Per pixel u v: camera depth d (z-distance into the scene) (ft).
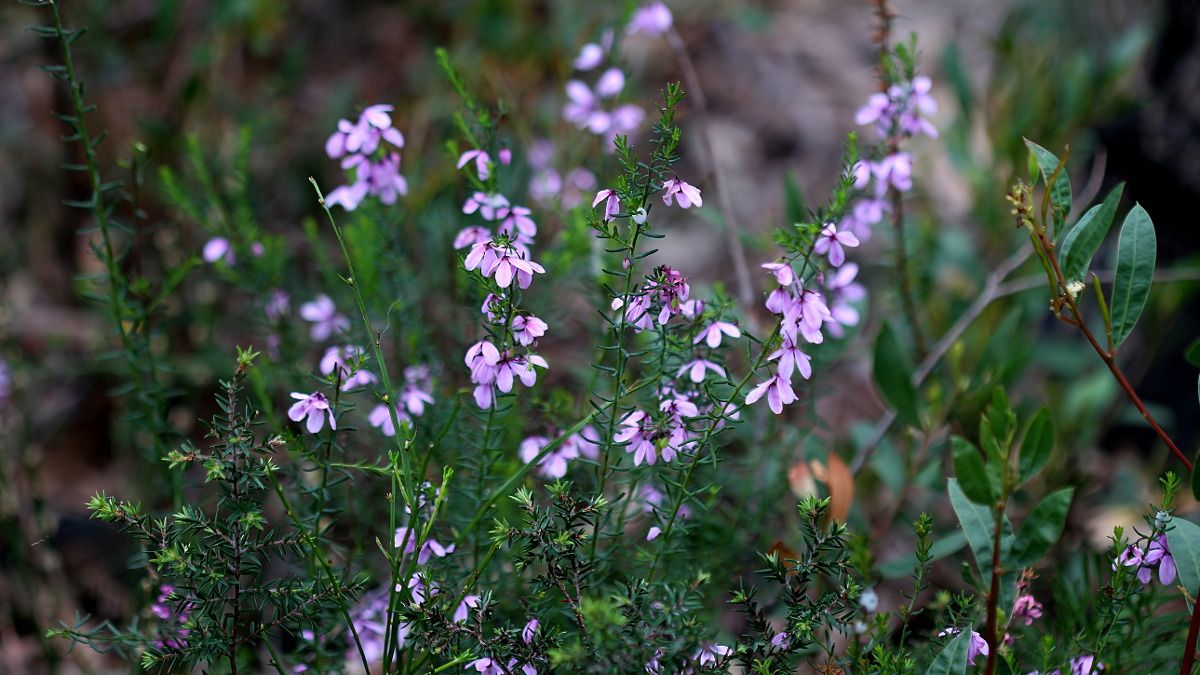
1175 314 5.64
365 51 7.81
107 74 6.28
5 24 6.70
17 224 6.46
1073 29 6.69
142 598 4.57
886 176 4.77
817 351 4.86
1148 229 4.16
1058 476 5.31
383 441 4.67
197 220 4.87
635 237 4.07
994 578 4.09
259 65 7.39
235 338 5.55
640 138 6.39
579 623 4.06
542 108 6.40
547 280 4.79
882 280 5.79
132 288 4.61
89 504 4.06
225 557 4.12
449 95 6.65
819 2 8.82
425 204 5.25
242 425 4.10
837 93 7.93
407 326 4.75
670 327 4.23
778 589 4.69
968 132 5.79
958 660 4.09
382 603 4.40
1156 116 6.11
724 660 4.06
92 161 4.53
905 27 8.22
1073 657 4.28
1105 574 4.69
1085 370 5.76
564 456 4.33
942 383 5.35
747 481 4.76
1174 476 4.11
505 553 4.44
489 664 4.10
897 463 5.08
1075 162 5.99
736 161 7.38
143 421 4.65
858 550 4.32
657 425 4.14
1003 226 5.63
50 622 5.02
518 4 7.03
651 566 4.24
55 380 5.83
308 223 4.85
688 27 8.25
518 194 5.17
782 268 4.05
